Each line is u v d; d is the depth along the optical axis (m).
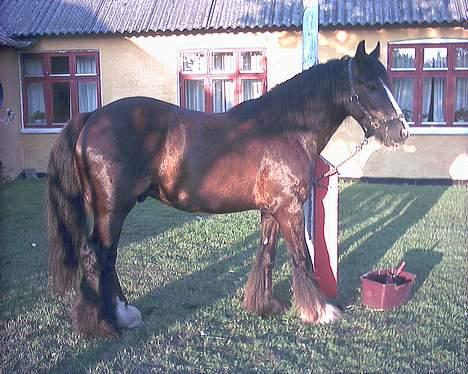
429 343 4.07
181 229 7.40
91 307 4.09
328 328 4.30
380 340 4.13
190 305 4.77
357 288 5.16
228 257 6.15
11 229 7.49
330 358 3.84
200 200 4.17
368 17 11.02
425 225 7.51
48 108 12.59
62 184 4.08
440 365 3.76
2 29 11.88
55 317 4.52
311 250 4.86
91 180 4.00
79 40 12.19
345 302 4.83
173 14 11.94
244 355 3.88
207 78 12.08
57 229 4.07
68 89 12.68
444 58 11.33
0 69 11.61
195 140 4.09
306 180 4.25
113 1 12.55
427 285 5.24
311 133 4.32
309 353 3.92
